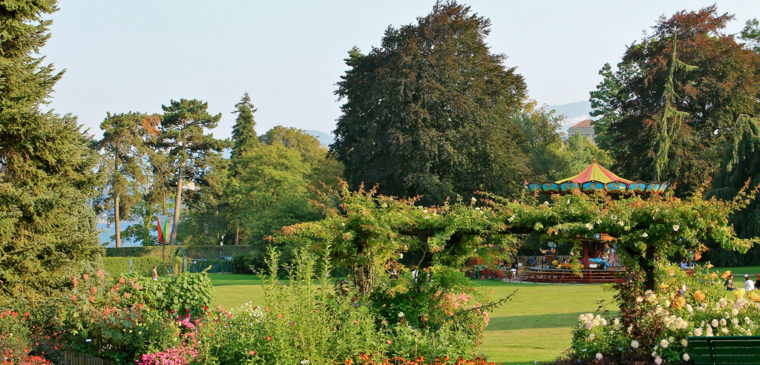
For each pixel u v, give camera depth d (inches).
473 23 1619.1
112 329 396.8
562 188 1053.2
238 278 1601.9
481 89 1593.3
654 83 1684.3
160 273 1891.0
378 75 1530.5
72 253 607.2
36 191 621.9
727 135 1603.1
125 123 2479.1
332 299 370.0
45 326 449.4
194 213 2785.4
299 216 1883.6
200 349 346.0
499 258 441.1
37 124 608.7
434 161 1521.9
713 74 1652.3
